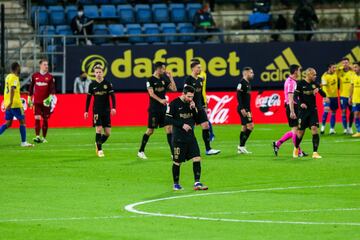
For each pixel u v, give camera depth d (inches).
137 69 4015.8
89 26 4188.0
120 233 1483.8
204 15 4323.3
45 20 4360.2
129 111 3841.0
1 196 1923.0
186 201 1833.2
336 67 3341.5
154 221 1599.4
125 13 4466.0
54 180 2174.0
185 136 1979.6
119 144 3029.0
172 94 3900.1
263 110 3873.0
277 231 1485.0
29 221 1610.5
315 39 4313.5
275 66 4072.3
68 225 1566.2
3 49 3782.0
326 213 1667.1
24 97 3796.8
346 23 4586.6
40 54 4089.6
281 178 2176.4
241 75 4055.1
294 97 2534.5
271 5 4603.8
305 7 4271.7
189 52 4033.0
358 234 1450.5
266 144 2970.0
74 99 3818.9
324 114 3341.5
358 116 3245.6
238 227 1528.1
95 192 1977.1
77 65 3986.2
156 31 4389.8
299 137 2544.3
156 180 2165.4
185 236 1451.8
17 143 3095.5
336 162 2448.3
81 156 2662.4
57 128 3747.5
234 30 4495.6
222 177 2202.3
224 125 3782.0
